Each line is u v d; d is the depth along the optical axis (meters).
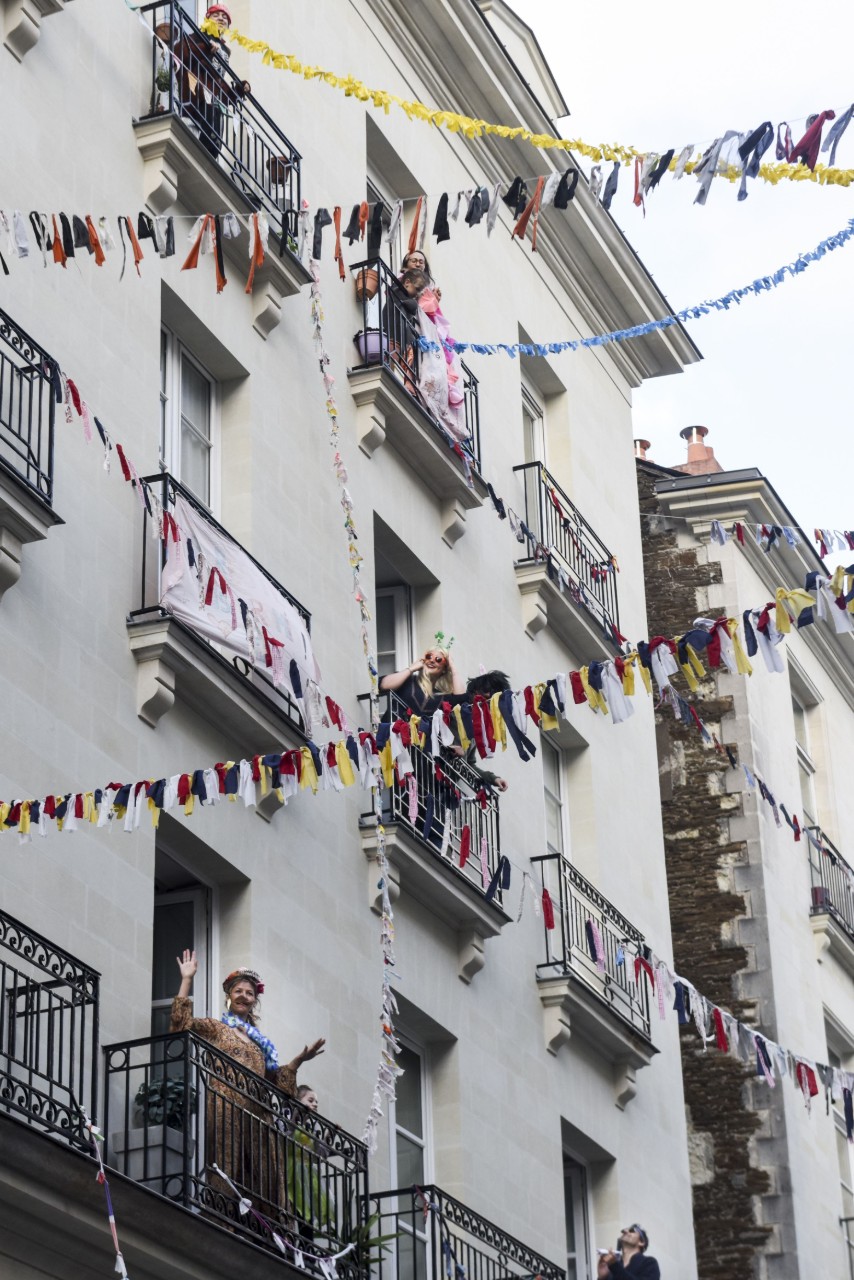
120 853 16.11
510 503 24.81
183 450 18.84
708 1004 18.20
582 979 23.05
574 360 28.08
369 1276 16.83
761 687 32.31
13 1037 13.77
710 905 30.64
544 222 27.11
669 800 31.33
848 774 35.62
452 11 24.30
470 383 23.84
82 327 17.23
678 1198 25.14
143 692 16.69
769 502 32.72
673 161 13.43
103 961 15.66
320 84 22.20
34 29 17.34
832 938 32.50
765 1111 29.64
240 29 21.12
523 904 22.67
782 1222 29.08
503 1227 20.55
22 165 17.00
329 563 20.16
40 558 15.98
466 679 22.58
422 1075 20.39
